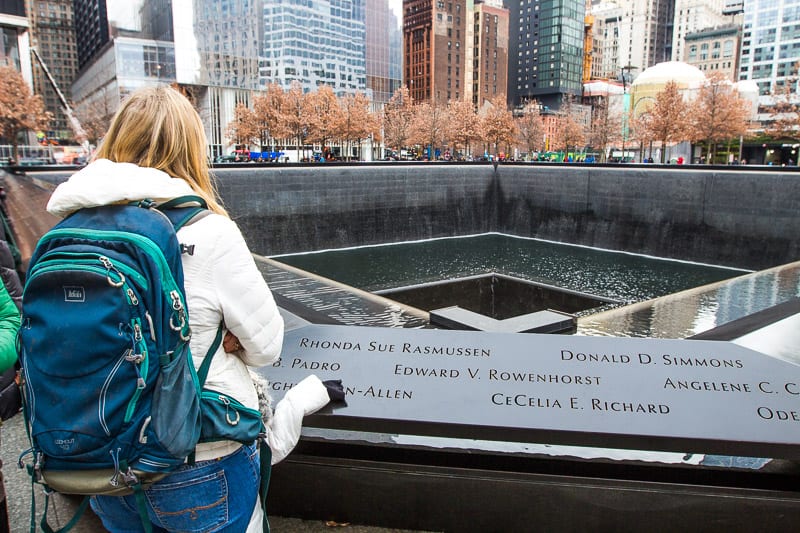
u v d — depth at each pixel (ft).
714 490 8.43
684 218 91.35
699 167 96.07
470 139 230.27
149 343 4.25
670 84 179.01
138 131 5.30
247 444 5.11
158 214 4.59
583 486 8.59
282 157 196.44
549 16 467.11
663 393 9.21
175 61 241.96
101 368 4.11
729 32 411.54
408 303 57.62
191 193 4.99
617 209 100.22
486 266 90.63
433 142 222.69
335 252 101.35
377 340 10.91
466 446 9.57
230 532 5.09
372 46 326.03
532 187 114.32
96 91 281.74
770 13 371.97
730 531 8.51
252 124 198.90
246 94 266.77
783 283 29.30
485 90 419.13
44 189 56.08
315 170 98.63
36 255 4.57
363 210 105.50
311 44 292.61
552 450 9.43
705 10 500.74
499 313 63.57
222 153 261.03
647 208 96.02
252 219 92.89
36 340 4.15
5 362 5.94
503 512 8.81
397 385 9.46
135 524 5.12
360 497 9.05
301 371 9.93
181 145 5.40
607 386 9.39
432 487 8.87
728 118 177.78
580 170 105.50
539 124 256.11
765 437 8.21
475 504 8.86
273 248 95.66
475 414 8.64
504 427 8.39
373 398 9.11
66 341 4.08
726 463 9.19
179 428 4.37
